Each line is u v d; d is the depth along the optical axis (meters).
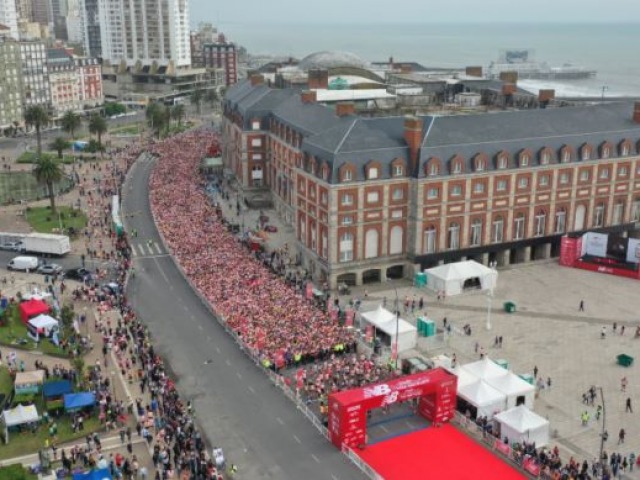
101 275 123.31
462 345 100.69
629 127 141.25
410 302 115.31
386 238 122.75
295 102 167.50
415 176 120.31
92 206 170.00
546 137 131.62
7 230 150.25
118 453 73.69
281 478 70.31
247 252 131.38
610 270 129.62
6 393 85.56
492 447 75.94
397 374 88.62
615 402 85.38
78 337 98.69
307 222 127.00
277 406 84.12
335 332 98.38
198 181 187.50
